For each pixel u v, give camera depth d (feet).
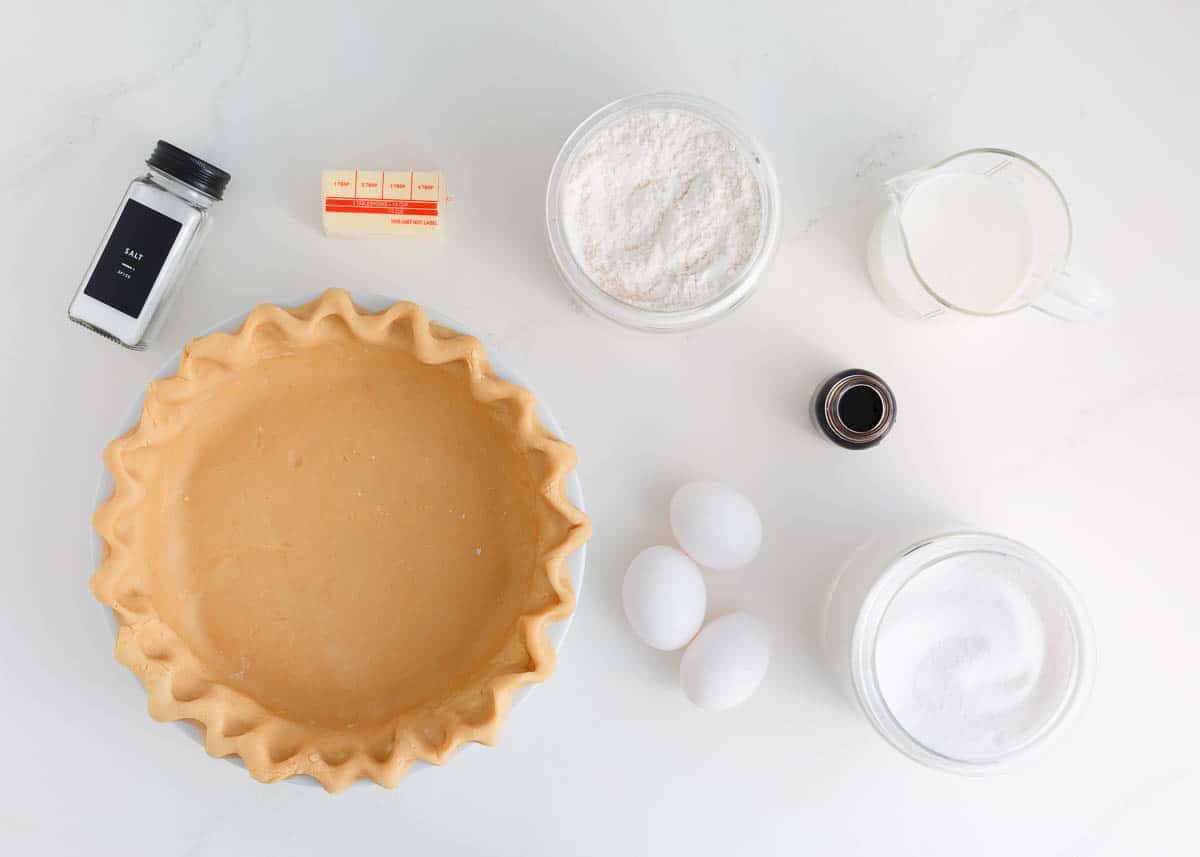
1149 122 2.46
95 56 2.40
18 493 2.39
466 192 2.42
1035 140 2.46
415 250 2.42
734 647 2.31
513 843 2.43
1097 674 2.43
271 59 2.40
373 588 2.19
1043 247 2.34
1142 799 2.46
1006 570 2.32
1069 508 2.47
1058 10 2.45
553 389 2.43
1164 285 2.47
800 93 2.44
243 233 2.41
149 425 2.12
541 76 2.42
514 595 2.20
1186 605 2.47
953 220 2.34
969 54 2.45
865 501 2.45
